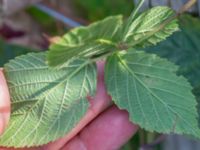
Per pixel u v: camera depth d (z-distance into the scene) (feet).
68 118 0.47
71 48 0.41
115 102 0.47
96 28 0.40
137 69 0.47
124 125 0.53
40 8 0.73
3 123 0.46
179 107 0.46
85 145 0.54
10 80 0.47
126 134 0.54
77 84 0.47
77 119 0.47
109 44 0.44
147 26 0.45
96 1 0.74
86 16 0.74
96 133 0.54
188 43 0.56
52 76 0.47
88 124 0.54
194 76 0.55
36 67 0.47
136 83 0.47
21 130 0.47
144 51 0.51
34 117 0.47
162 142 0.66
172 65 0.48
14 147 0.48
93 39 0.41
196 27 0.56
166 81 0.47
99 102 0.51
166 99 0.47
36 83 0.47
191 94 0.47
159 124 0.46
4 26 0.76
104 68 0.49
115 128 0.53
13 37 0.76
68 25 0.73
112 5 0.73
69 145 0.54
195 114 0.46
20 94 0.47
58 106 0.47
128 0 0.72
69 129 0.47
